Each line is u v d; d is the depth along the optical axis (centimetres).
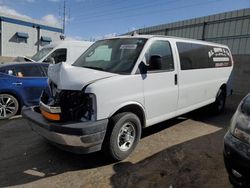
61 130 360
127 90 409
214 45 680
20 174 381
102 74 404
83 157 433
